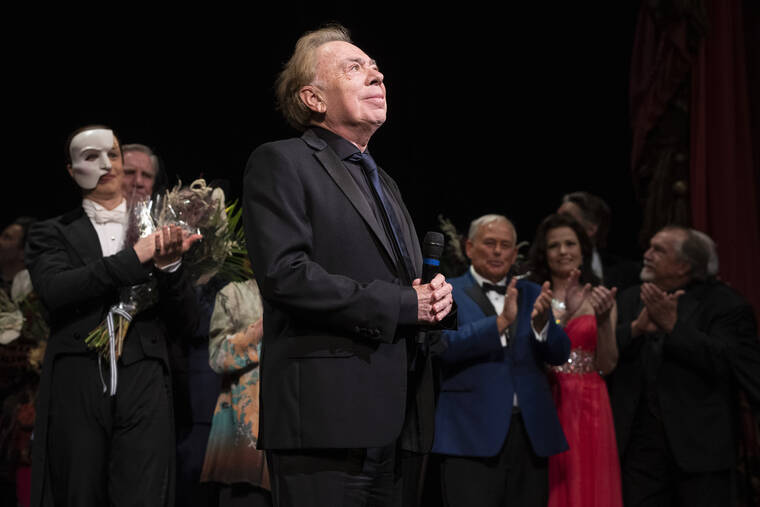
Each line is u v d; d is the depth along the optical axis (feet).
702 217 15.89
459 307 12.08
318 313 5.63
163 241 9.02
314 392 5.75
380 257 6.13
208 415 11.37
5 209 23.07
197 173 23.12
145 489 8.93
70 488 8.92
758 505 13.07
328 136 6.46
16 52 22.84
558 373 12.37
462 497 11.07
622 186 22.71
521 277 13.08
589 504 11.77
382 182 6.91
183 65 23.26
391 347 5.95
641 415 12.51
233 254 10.69
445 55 23.71
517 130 23.54
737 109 16.16
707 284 13.21
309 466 5.84
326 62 6.51
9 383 12.76
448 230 14.67
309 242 5.90
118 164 10.08
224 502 10.47
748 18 16.51
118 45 23.13
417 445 6.35
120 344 9.11
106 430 9.07
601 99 22.97
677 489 12.19
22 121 23.04
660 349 12.51
